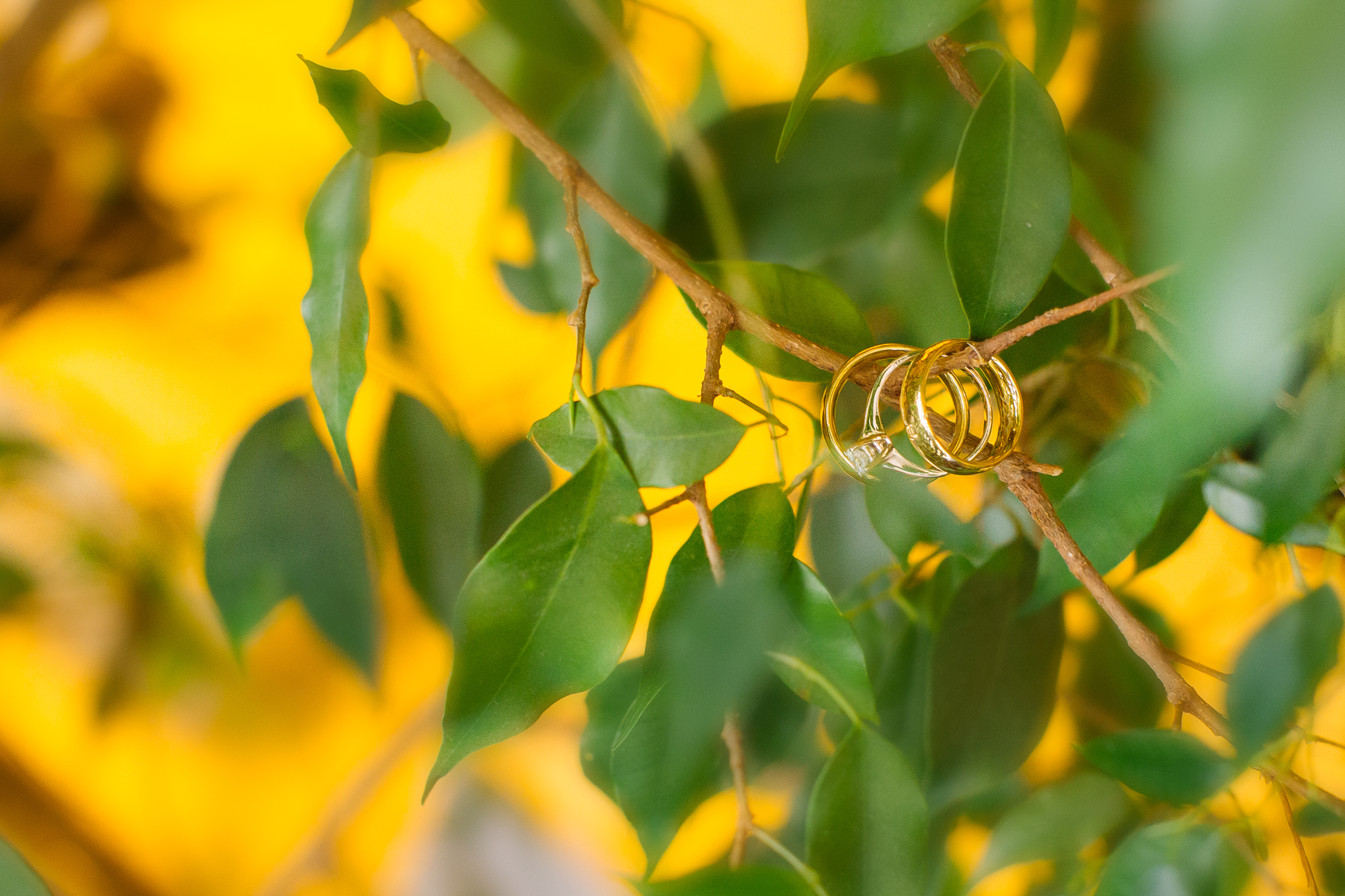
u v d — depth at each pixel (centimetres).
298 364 68
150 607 71
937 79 54
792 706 56
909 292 56
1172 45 34
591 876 75
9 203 62
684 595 50
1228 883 53
